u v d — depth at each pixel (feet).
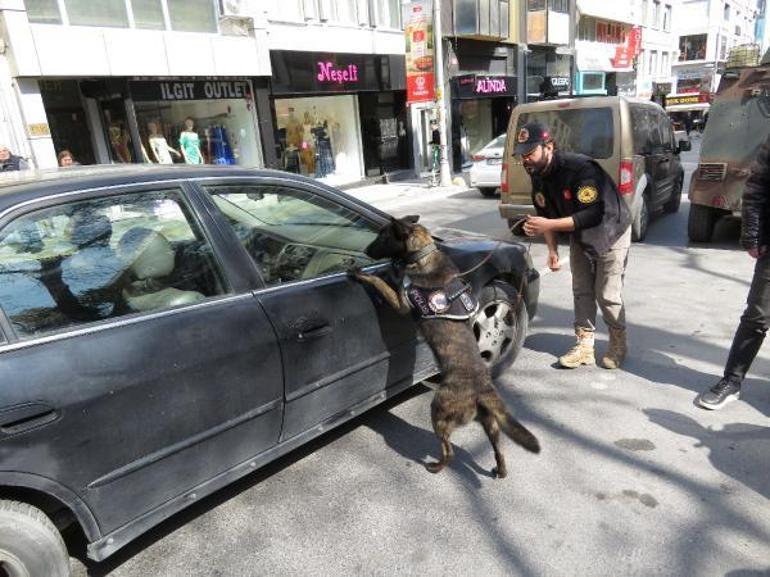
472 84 67.82
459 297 9.70
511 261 13.06
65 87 37.52
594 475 9.67
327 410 9.71
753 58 24.38
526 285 13.53
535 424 11.35
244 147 46.65
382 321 10.37
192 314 7.94
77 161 38.58
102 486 7.00
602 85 109.40
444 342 9.56
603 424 11.22
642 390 12.48
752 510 8.63
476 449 10.69
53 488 6.60
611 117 23.61
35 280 6.92
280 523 8.93
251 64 44.01
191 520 9.09
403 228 9.75
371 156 60.08
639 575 7.54
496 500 9.19
